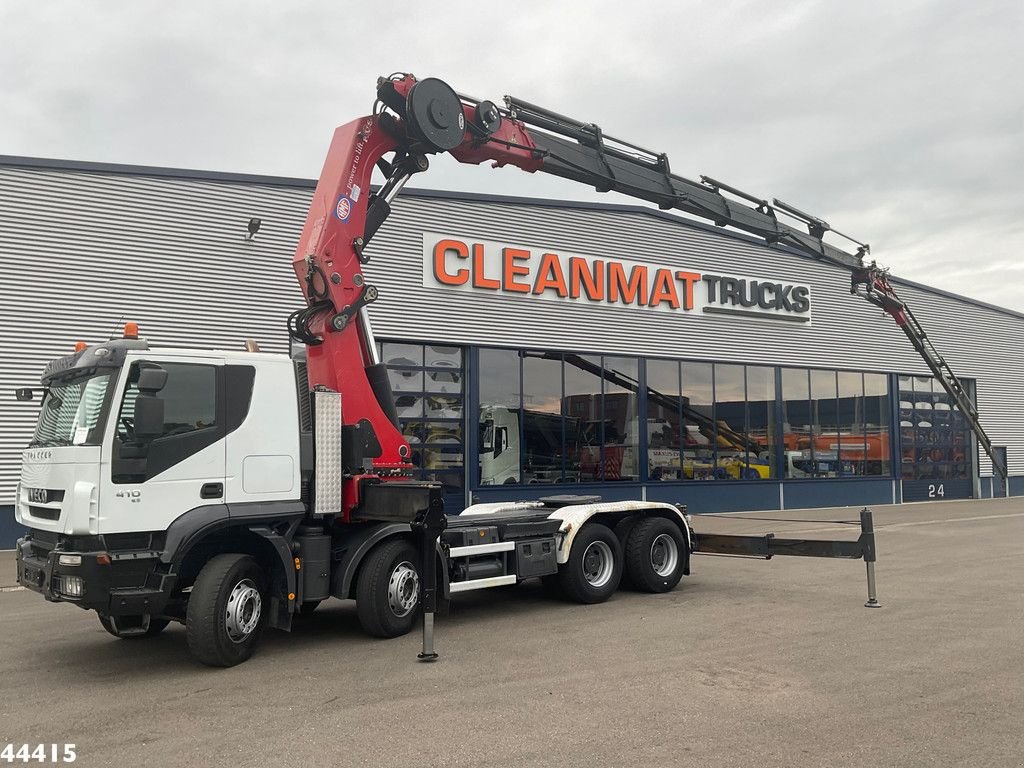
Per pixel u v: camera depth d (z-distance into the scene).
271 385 7.61
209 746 5.11
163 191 16.84
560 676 6.60
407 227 19.53
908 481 29.16
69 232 15.93
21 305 15.45
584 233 22.20
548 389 21.41
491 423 20.45
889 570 12.30
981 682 6.31
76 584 6.41
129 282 16.39
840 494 27.06
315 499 7.81
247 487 7.32
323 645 7.84
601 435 22.19
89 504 6.50
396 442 8.79
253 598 7.29
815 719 5.48
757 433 25.34
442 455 19.75
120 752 5.04
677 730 5.28
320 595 7.74
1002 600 9.74
